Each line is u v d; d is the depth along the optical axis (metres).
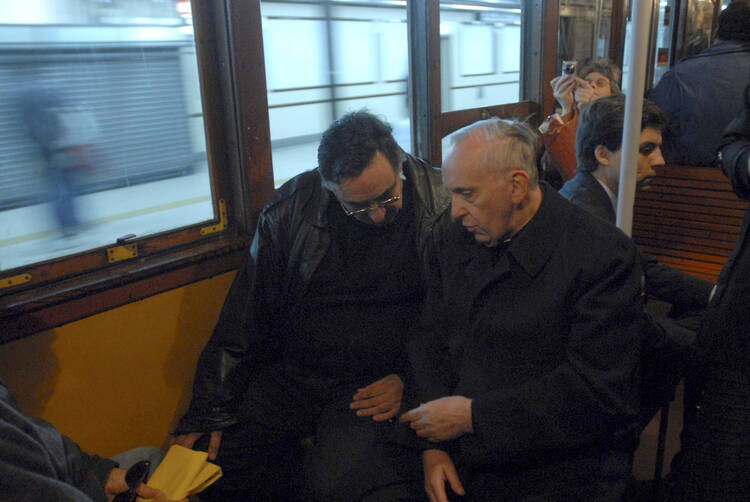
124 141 1.66
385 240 1.67
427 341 1.48
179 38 1.72
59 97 1.51
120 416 1.71
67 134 1.54
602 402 1.18
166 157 1.75
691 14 4.38
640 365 1.29
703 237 2.37
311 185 1.70
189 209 1.84
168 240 1.78
